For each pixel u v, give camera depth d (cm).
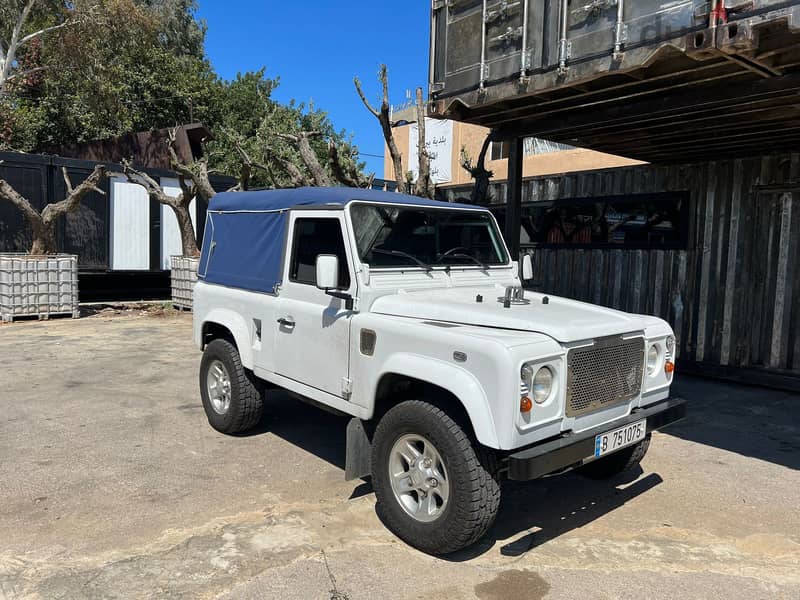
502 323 361
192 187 1367
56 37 2083
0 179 1236
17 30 2089
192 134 2034
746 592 329
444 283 459
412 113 2402
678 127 691
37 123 2512
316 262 435
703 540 387
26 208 1265
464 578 333
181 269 1393
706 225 865
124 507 407
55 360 876
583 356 349
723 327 851
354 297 412
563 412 340
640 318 427
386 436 370
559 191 1055
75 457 496
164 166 1994
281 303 475
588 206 1011
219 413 561
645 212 937
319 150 2492
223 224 566
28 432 557
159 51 2866
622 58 482
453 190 1218
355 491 441
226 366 541
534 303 438
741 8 414
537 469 312
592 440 345
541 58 545
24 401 661
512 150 751
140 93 2761
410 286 435
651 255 926
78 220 1533
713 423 647
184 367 843
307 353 448
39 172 1483
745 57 450
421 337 357
